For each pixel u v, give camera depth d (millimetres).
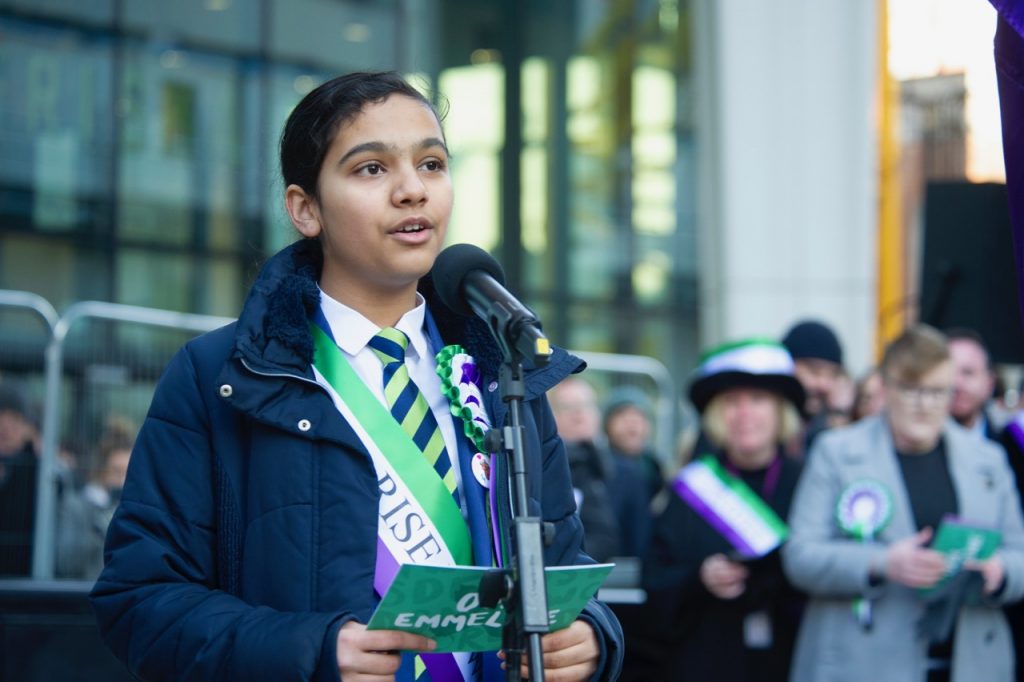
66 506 7137
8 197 14969
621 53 19328
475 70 18406
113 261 15484
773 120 16281
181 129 15969
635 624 6273
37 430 7191
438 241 3061
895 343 5797
